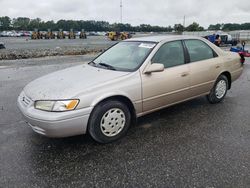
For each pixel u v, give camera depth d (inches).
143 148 147.5
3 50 830.5
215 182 115.9
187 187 113.0
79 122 139.0
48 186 114.9
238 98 242.1
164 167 128.0
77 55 719.1
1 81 330.3
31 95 146.9
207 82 205.9
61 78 160.6
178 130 171.2
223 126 176.7
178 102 189.0
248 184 114.3
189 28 3299.7
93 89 144.0
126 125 160.4
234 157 136.2
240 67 240.5
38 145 151.9
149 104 168.9
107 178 120.0
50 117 133.1
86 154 141.5
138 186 114.3
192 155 138.9
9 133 168.1
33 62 539.5
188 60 191.5
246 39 1892.2
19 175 122.6
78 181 118.1
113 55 189.6
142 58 170.6
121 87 152.6
